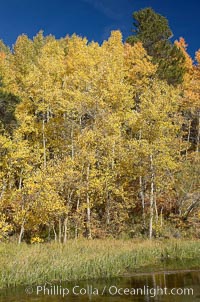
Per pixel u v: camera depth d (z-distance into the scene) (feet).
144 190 107.24
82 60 110.83
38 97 100.27
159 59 133.49
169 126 93.76
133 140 94.79
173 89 112.47
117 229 100.01
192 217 103.81
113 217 102.47
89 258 60.54
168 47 141.08
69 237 95.09
